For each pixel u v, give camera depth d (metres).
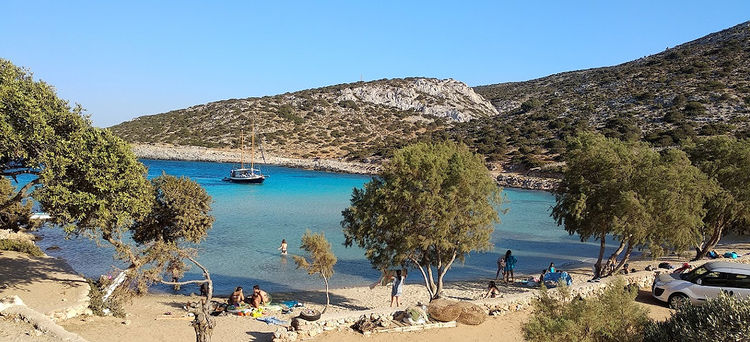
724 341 9.35
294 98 180.75
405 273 21.73
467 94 195.62
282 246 32.47
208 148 137.62
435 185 19.28
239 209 53.91
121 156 17.78
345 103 172.00
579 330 10.51
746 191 27.08
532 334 10.87
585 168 24.19
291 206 57.03
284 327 15.62
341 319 15.93
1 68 16.27
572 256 35.34
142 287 18.52
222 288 24.41
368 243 21.00
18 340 11.88
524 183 82.81
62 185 16.55
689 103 97.38
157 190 21.91
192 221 21.95
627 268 24.83
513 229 45.81
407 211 19.95
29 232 33.84
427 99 183.12
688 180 23.05
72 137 16.75
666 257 31.83
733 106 92.50
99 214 16.95
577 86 151.75
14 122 15.77
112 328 16.08
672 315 11.22
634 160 23.44
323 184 84.88
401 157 19.80
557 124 109.69
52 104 17.12
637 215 22.09
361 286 25.64
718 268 17.36
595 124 103.44
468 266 31.36
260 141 140.00
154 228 21.67
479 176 20.25
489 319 17.12
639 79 131.00
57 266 22.64
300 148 135.75
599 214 23.61
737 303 9.83
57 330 12.92
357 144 137.88
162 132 155.50
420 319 16.27
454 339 15.26
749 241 38.47
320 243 19.20
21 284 18.72
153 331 16.20
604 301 11.12
